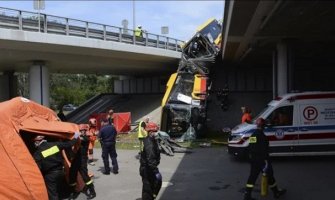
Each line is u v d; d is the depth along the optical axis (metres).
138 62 38.41
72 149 12.31
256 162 10.97
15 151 10.88
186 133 25.02
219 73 37.41
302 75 37.00
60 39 27.27
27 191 10.62
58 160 10.98
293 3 13.66
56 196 10.92
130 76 50.16
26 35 25.30
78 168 12.35
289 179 13.55
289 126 16.52
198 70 27.84
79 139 11.88
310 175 14.08
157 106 40.62
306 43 25.25
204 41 29.47
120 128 30.38
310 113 16.53
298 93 16.69
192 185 13.28
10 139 10.96
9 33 24.42
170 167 16.53
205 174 14.98
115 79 54.47
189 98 25.59
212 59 29.56
